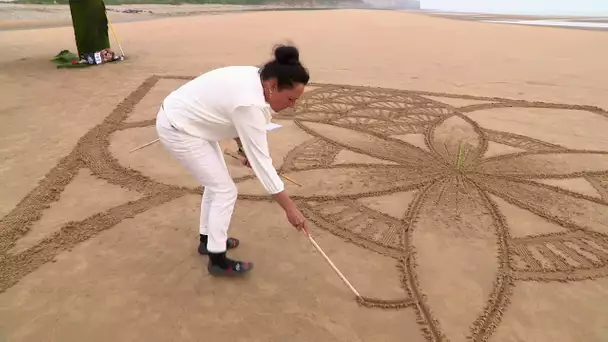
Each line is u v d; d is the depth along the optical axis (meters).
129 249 3.03
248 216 3.43
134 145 4.67
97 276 2.77
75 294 2.62
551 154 4.49
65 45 10.40
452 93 6.60
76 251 3.00
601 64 8.63
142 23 15.02
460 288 2.69
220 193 2.51
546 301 2.60
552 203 3.60
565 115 5.68
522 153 4.50
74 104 5.98
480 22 17.33
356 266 2.88
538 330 2.39
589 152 4.55
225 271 2.75
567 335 2.35
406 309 2.54
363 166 4.23
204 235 2.89
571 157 4.43
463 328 2.40
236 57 9.07
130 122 5.36
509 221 3.36
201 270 2.84
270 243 3.12
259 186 3.86
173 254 2.99
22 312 2.47
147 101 6.16
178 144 2.37
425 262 2.92
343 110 5.81
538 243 3.11
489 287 2.71
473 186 3.86
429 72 7.91
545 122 5.42
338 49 10.16
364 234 3.22
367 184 3.89
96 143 4.69
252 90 2.19
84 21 8.03
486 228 3.28
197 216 3.42
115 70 7.89
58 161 4.28
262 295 2.64
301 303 2.58
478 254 3.00
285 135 4.98
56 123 5.27
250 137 2.20
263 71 2.22
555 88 6.91
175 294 2.63
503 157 4.41
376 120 5.46
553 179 3.99
